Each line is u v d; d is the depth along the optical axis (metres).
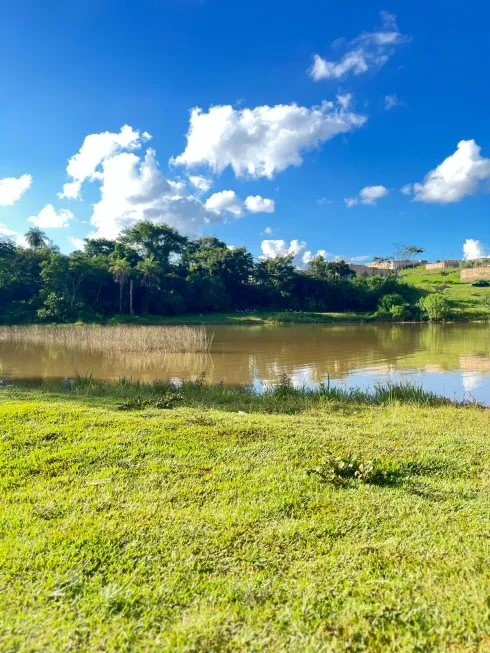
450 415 8.11
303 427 6.46
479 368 17.52
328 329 42.72
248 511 3.68
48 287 50.59
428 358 20.66
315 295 71.75
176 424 6.33
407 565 2.94
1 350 23.03
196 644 2.24
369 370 17.30
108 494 3.98
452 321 54.16
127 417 6.73
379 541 3.25
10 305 50.47
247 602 2.59
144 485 4.22
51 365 18.34
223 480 4.37
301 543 3.22
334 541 3.26
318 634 2.33
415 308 59.06
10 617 2.40
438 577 2.80
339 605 2.56
